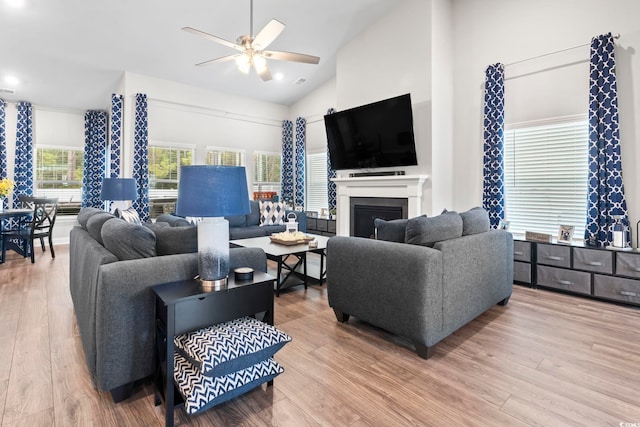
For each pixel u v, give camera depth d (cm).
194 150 626
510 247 315
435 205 451
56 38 434
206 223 174
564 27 379
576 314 298
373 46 508
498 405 170
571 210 383
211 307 164
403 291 223
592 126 351
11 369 200
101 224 233
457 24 469
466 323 254
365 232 529
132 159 552
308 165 725
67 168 660
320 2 442
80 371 198
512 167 426
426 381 192
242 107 690
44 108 632
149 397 176
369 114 494
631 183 339
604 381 192
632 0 335
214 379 155
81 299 221
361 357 220
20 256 536
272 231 544
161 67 538
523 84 411
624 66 341
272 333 172
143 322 171
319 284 389
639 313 301
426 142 450
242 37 338
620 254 321
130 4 391
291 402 173
